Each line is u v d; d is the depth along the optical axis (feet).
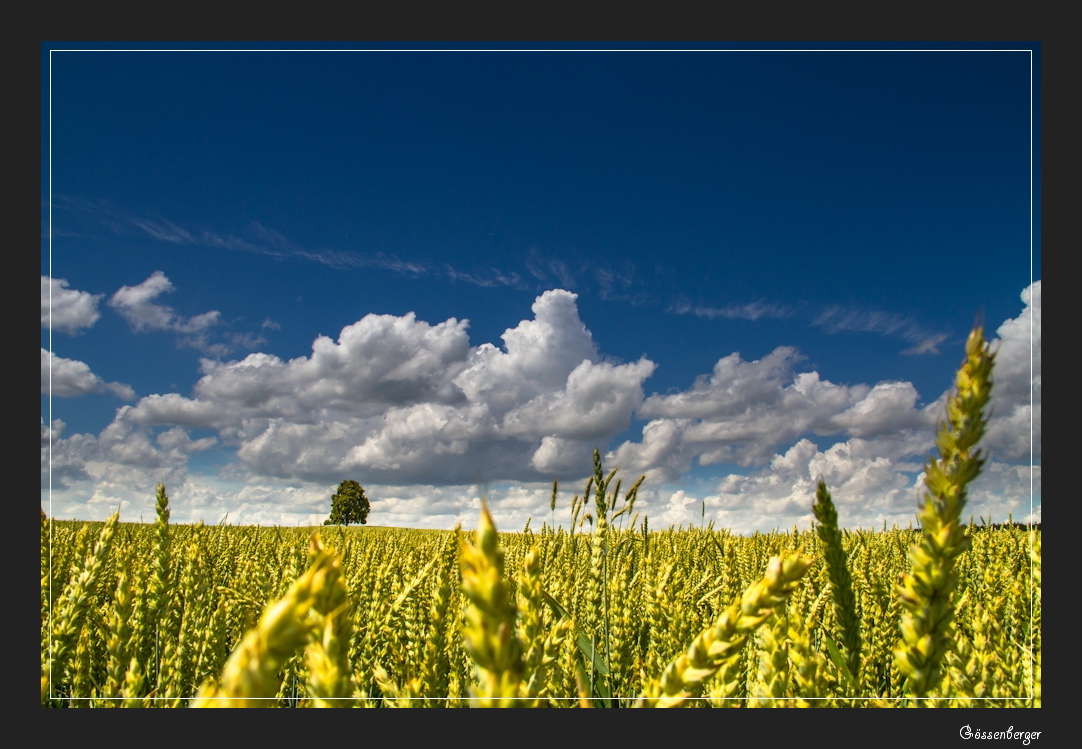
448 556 10.64
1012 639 11.03
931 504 5.34
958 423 5.25
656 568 17.84
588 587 15.05
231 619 16.75
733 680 7.14
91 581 13.73
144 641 13.85
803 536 17.94
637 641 15.49
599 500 15.42
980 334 5.19
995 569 14.70
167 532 15.31
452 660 11.25
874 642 12.10
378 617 13.10
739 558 18.54
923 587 5.37
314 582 3.35
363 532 32.09
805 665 7.20
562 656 10.99
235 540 27.02
